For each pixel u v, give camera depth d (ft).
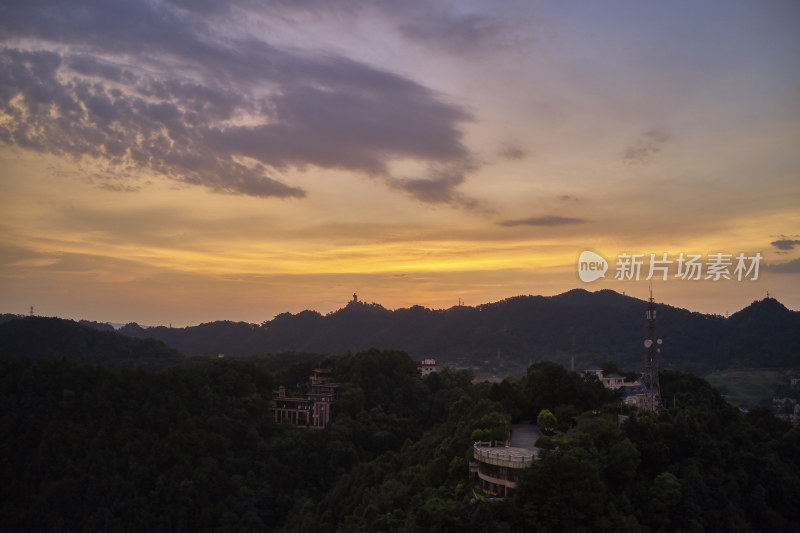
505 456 388.78
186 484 615.98
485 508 345.72
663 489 384.68
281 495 637.71
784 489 421.59
